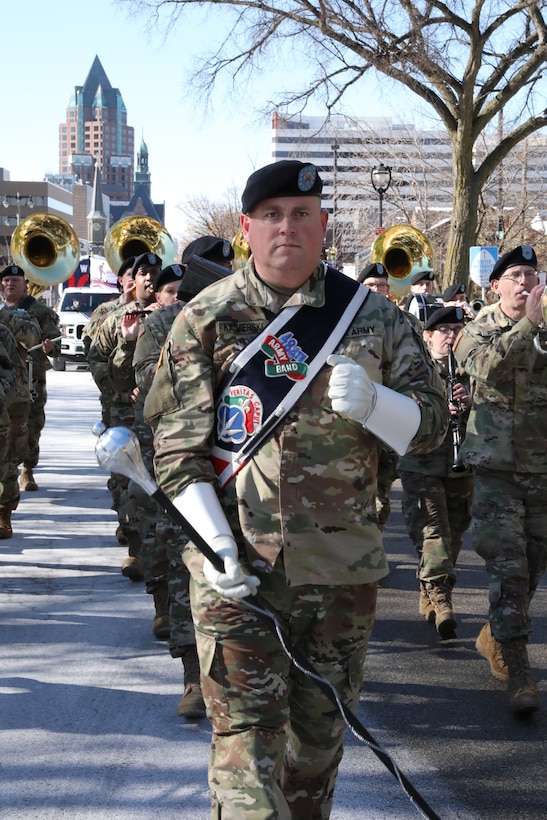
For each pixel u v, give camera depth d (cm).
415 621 645
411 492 618
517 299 507
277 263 284
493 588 496
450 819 379
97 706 488
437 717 485
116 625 621
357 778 416
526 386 498
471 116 1931
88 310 3112
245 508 283
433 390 292
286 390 285
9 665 546
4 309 842
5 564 773
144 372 521
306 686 289
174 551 481
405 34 1877
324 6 1859
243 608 276
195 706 472
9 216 14988
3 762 423
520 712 481
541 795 402
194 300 296
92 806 386
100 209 11856
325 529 284
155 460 289
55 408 1959
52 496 1077
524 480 502
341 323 290
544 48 1858
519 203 3631
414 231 1304
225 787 268
